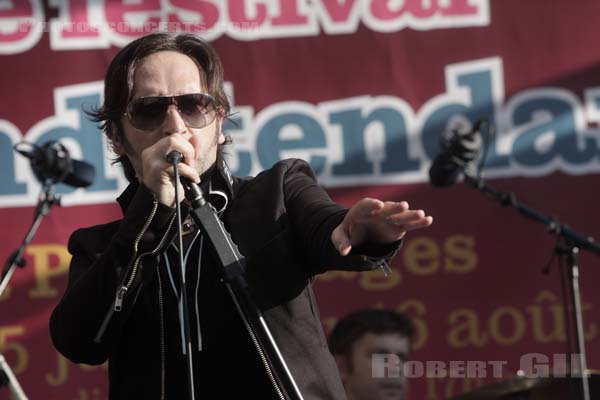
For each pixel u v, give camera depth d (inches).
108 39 485.1
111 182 481.4
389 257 169.6
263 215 188.9
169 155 173.3
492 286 482.3
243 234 187.6
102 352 190.2
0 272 473.1
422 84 490.0
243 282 171.9
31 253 475.5
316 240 177.3
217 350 183.9
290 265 185.2
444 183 429.4
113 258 181.6
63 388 469.7
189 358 172.2
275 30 488.1
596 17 493.0
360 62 489.1
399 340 339.0
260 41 487.8
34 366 470.3
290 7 488.7
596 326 479.8
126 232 180.9
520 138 490.0
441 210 484.7
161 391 183.6
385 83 489.1
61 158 400.8
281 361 169.0
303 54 488.4
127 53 196.5
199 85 195.3
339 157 486.6
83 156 480.4
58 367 470.6
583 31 493.0
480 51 491.8
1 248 474.3
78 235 203.8
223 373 183.8
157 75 193.2
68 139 480.7
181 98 189.8
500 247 483.8
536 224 484.1
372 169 486.9
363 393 337.1
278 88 486.9
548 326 480.1
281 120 486.6
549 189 489.1
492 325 480.4
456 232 483.5
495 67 491.2
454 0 491.8
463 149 423.5
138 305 188.1
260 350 177.9
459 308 480.4
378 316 340.2
